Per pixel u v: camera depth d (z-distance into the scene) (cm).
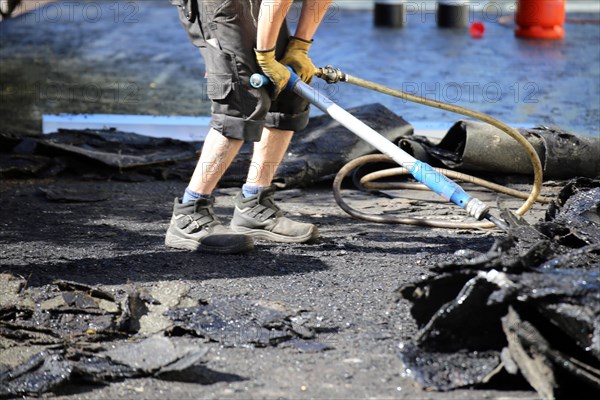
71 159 1983
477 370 946
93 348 1016
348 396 927
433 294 1008
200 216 1407
